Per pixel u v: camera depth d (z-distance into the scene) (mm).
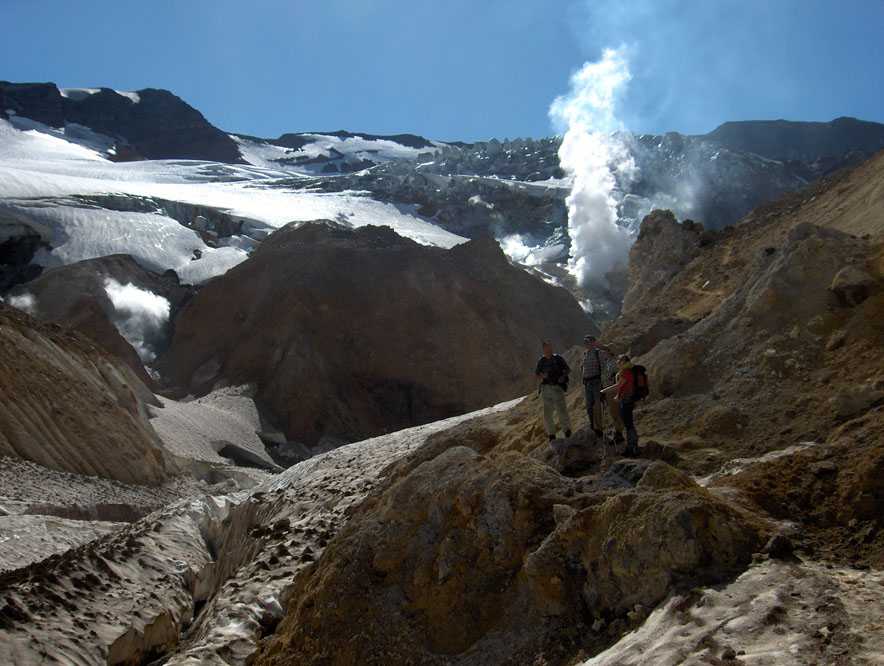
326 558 7633
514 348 66625
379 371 64062
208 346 66188
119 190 106250
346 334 64812
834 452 7031
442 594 6703
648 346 16391
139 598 12070
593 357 9867
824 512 6336
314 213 117500
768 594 5020
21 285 67250
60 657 9516
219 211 105438
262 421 55625
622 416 8859
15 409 28312
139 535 15438
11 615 9883
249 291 68438
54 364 32531
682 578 5457
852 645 4344
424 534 7234
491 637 6273
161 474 33125
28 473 25922
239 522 16734
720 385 9883
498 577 6641
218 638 8742
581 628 5859
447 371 64500
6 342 30641
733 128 175375
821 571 5312
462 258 74312
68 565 12062
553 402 10336
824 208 20312
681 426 9375
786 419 8648
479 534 6816
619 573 5727
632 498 5977
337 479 15773
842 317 9766
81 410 31266
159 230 92188
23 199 94250
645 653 4902
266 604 9414
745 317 10516
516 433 12422
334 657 6820
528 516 6719
